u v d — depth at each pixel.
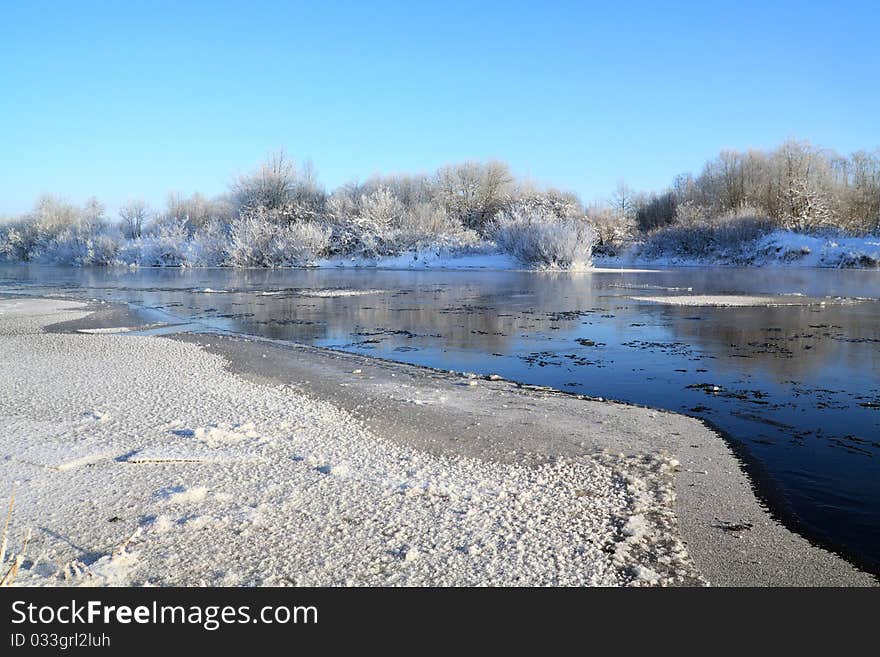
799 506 6.08
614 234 69.25
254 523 5.41
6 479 6.38
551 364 13.15
